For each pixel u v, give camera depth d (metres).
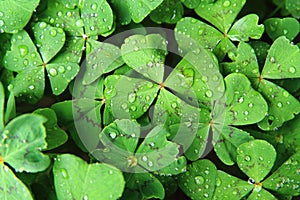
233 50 0.23
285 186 0.23
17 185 0.21
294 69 0.23
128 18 0.23
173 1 0.24
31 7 0.23
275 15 0.26
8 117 0.21
